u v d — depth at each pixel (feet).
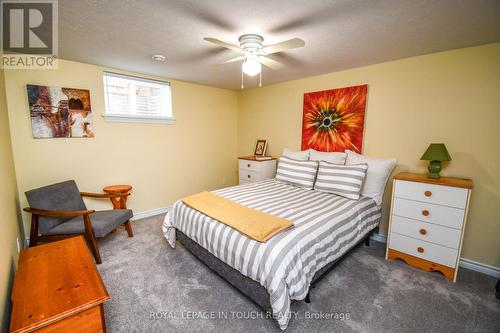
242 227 5.61
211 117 13.67
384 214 8.97
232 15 5.22
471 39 6.36
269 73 10.21
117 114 10.11
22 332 3.04
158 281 6.56
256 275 4.92
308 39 6.45
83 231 7.25
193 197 8.11
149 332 4.89
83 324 3.52
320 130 10.57
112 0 4.63
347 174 8.38
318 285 6.37
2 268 4.23
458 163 7.32
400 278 6.70
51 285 3.94
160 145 11.64
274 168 12.67
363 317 5.28
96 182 9.80
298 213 6.64
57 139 8.71
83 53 7.80
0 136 5.72
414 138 8.12
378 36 6.23
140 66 9.35
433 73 7.55
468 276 6.86
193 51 7.59
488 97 6.73
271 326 5.05
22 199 8.15
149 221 10.89
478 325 5.08
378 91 8.76
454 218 6.48
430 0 4.52
